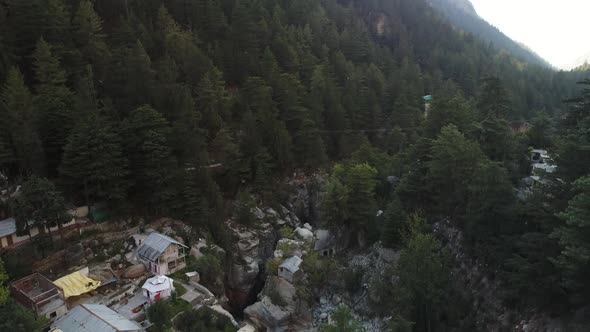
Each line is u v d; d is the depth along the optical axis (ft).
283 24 411.54
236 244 231.71
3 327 119.14
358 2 563.48
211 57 311.47
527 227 139.54
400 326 132.05
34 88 234.58
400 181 212.84
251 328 179.83
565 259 105.40
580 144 120.98
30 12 241.14
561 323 116.67
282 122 278.87
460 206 175.22
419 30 554.05
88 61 257.55
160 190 209.26
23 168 187.73
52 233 185.88
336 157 309.01
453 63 472.85
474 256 158.51
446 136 180.86
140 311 163.63
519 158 194.08
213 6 345.51
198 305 177.06
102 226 199.72
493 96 238.68
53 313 151.64
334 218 215.72
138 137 207.41
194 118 241.14
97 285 167.63
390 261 182.91
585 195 102.94
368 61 429.79
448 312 147.33
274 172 275.18
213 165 257.75
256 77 291.58
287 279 202.28
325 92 318.45
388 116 347.56
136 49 248.11
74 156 190.29
